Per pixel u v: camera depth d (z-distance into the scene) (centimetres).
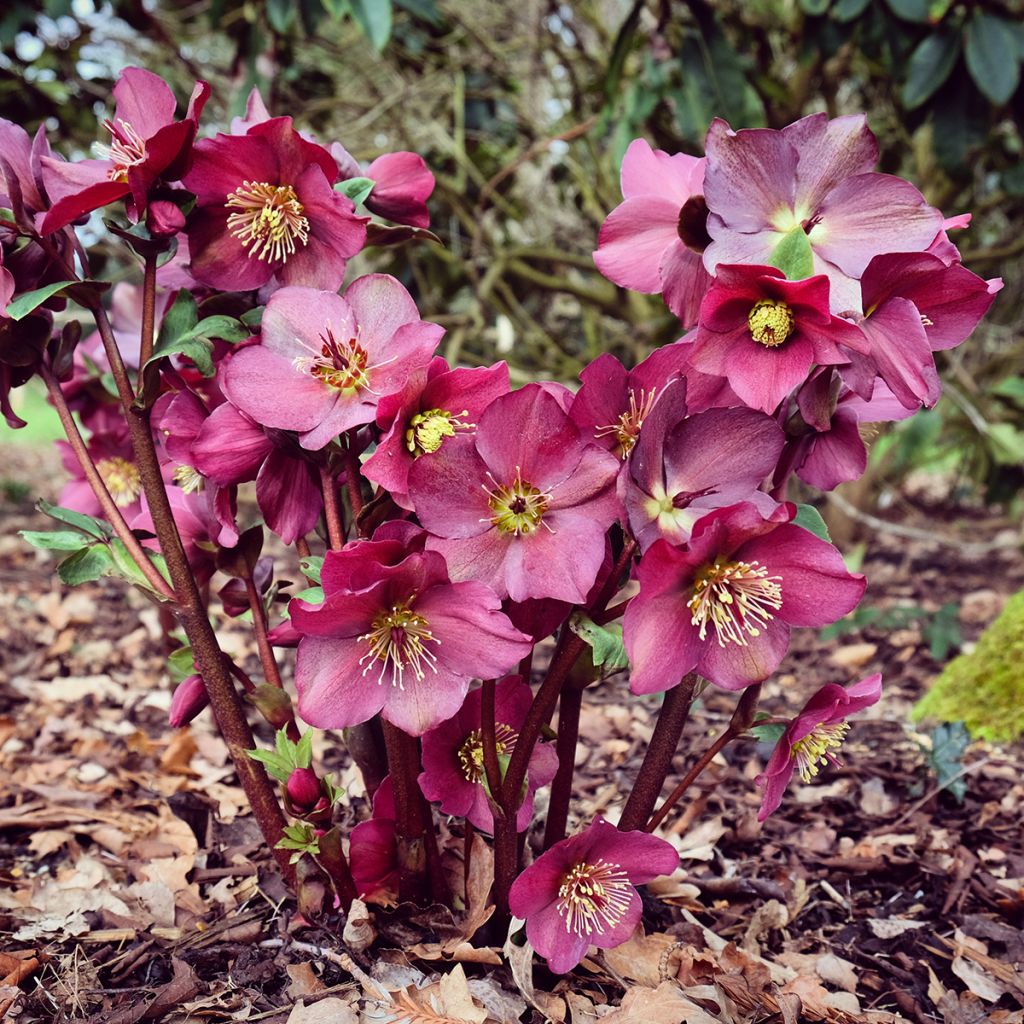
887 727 85
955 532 178
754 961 48
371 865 46
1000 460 142
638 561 40
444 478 37
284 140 38
